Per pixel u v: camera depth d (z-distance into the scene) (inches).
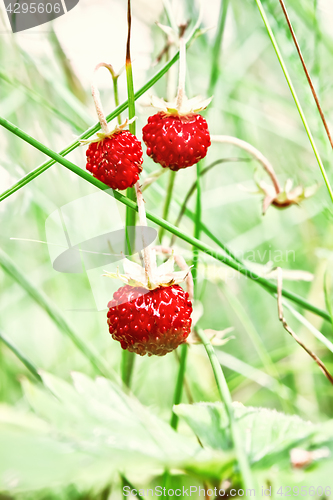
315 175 14.1
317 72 12.2
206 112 12.6
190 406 10.2
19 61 13.5
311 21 13.4
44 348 14.2
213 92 12.6
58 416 9.5
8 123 10.2
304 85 12.1
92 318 14.1
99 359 11.8
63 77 13.7
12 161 13.5
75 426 9.5
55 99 14.2
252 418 10.2
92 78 10.1
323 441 9.8
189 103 10.3
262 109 17.1
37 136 14.0
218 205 16.3
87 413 9.7
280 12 12.8
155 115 10.4
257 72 17.2
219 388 10.2
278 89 16.9
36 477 9.1
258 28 16.1
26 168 13.7
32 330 14.5
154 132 10.3
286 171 15.6
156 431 9.7
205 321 15.5
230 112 15.5
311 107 12.2
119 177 10.1
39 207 13.8
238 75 16.0
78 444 9.3
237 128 15.8
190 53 15.6
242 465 9.5
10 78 12.4
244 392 13.6
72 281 14.2
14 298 14.8
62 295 14.4
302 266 15.6
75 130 13.4
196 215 11.7
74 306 14.1
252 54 16.4
